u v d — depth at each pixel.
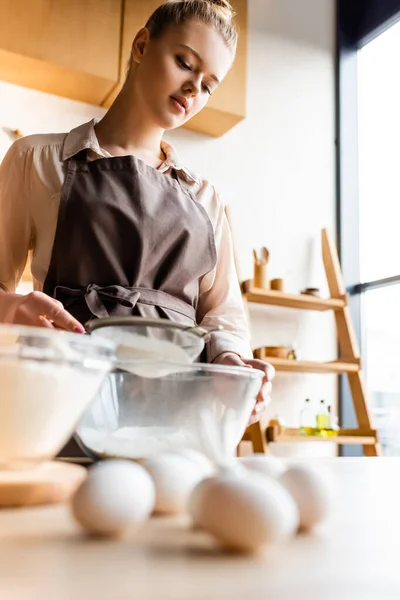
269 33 3.33
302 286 3.10
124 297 1.12
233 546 0.33
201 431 0.58
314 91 3.41
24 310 0.79
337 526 0.43
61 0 2.37
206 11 1.25
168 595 0.25
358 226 3.35
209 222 1.35
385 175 3.27
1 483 0.46
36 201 1.23
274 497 0.34
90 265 1.18
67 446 0.80
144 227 1.21
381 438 3.09
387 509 0.50
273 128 3.20
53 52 2.32
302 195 3.22
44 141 1.27
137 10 2.51
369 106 3.45
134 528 0.38
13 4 2.29
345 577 0.29
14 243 1.26
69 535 0.37
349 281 3.30
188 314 1.26
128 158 1.27
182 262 1.25
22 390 0.44
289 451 2.90
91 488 0.36
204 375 0.60
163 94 1.26
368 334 3.26
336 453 3.01
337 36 3.56
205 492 0.35
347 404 3.07
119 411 0.60
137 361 0.60
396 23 3.36
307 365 2.76
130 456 0.59
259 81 3.22
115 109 1.35
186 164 2.88
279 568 0.31
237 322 1.33
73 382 0.46
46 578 0.28
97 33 2.42
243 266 2.93
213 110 2.68
